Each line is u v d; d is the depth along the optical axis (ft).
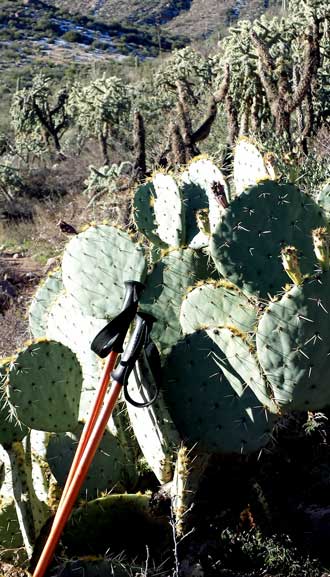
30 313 16.69
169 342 14.08
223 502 12.51
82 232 14.74
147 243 19.42
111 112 66.28
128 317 10.85
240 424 11.50
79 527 11.55
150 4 325.21
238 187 16.37
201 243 15.11
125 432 13.35
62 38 283.79
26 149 83.46
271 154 14.84
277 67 31.68
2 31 278.26
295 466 13.01
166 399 11.76
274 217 12.85
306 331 11.16
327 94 38.34
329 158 25.14
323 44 43.39
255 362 11.39
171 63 69.51
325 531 11.88
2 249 43.09
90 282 14.43
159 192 16.61
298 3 47.62
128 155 63.72
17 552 11.89
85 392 13.99
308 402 11.48
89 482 12.64
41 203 56.54
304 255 13.02
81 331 14.33
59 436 12.91
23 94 92.99
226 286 12.73
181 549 11.62
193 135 31.81
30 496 11.44
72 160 68.08
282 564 11.50
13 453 11.30
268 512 12.20
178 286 14.24
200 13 307.99
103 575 10.76
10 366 11.22
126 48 274.77
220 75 44.09
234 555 11.68
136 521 11.88
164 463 11.73
